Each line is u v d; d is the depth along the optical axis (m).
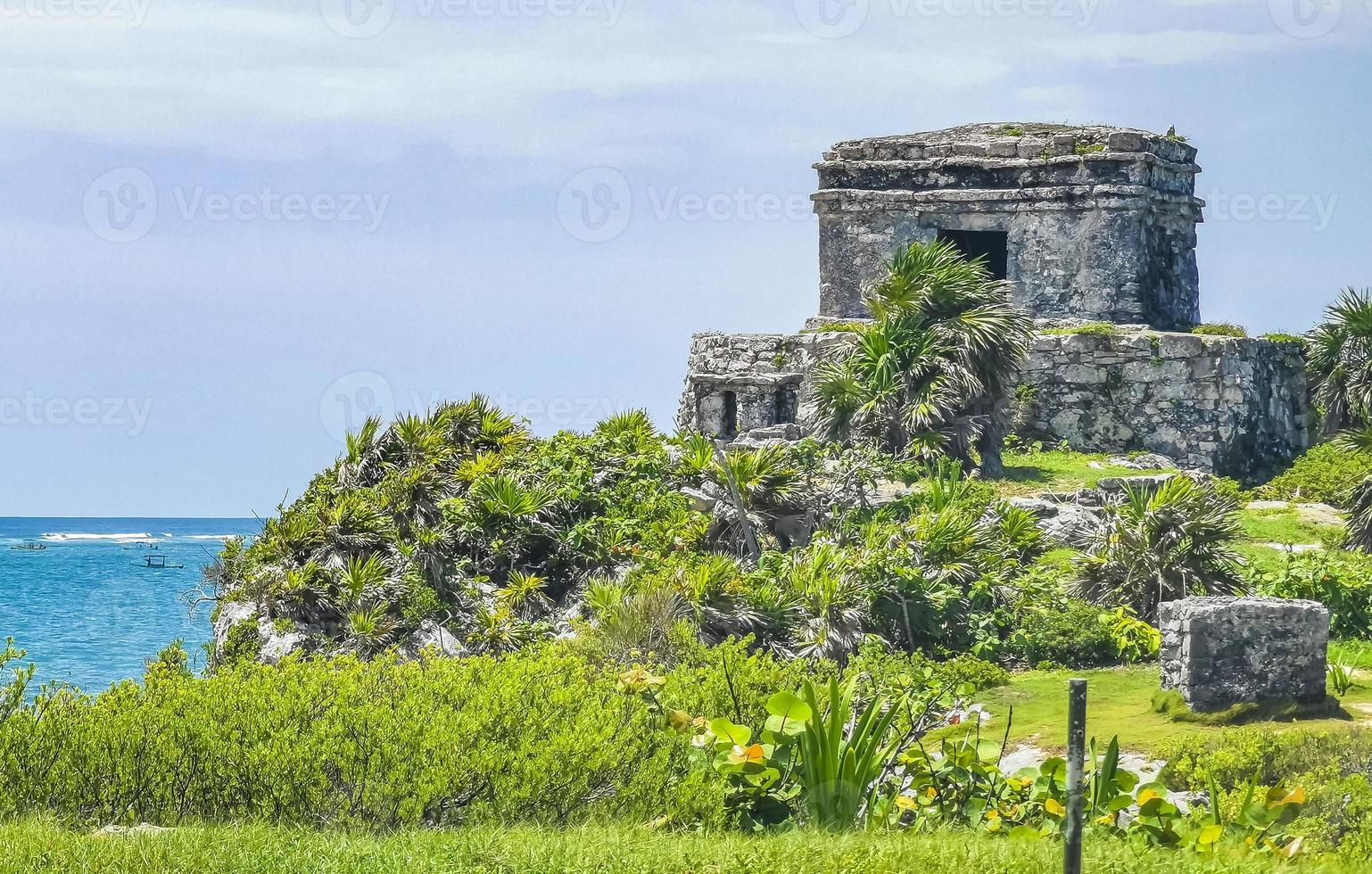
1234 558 109.88
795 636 101.81
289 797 52.03
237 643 107.19
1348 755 58.97
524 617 110.75
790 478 121.62
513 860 44.56
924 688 68.94
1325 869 43.84
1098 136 172.50
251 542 124.50
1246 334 171.75
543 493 119.69
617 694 60.00
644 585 96.88
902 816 53.69
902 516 122.75
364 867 43.88
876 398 136.50
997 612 105.75
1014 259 174.00
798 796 54.09
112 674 161.00
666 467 124.19
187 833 47.22
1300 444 172.38
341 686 58.66
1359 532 130.38
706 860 44.62
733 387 167.88
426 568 114.06
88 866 43.50
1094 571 109.81
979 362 138.62
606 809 53.38
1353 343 159.62
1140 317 169.88
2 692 57.53
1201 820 51.44
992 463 143.38
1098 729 78.12
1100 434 161.38
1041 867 43.00
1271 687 78.94
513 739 55.66
